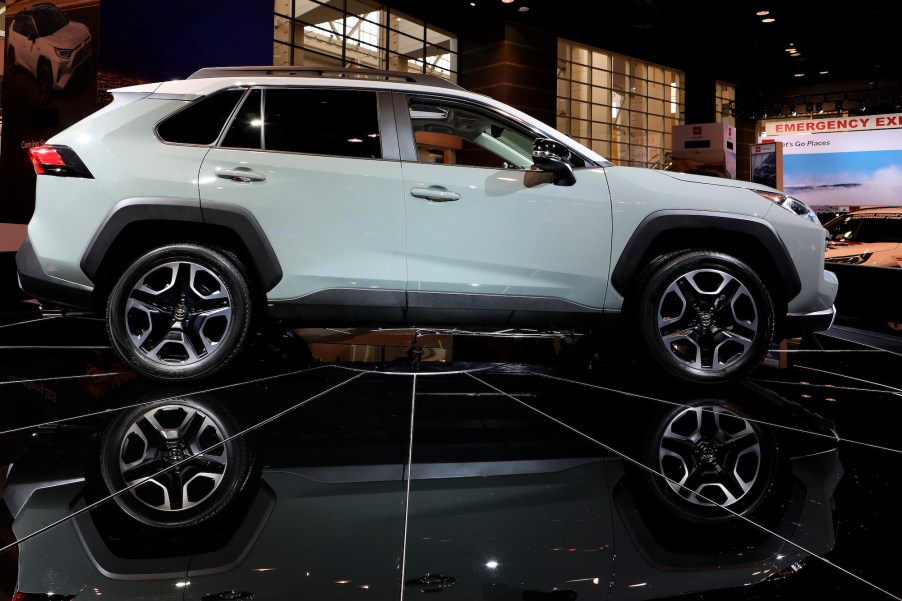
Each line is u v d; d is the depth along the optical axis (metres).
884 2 11.40
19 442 1.72
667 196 2.40
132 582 1.03
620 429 1.93
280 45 12.47
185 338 2.32
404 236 2.32
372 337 3.62
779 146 12.62
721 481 1.53
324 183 2.30
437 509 1.34
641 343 2.44
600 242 2.37
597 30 13.94
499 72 14.02
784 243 2.40
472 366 2.86
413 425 1.94
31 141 7.36
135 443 1.73
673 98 18.70
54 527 1.23
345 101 2.42
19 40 7.16
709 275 2.46
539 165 2.30
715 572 1.10
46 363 2.75
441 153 2.64
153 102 2.34
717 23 12.85
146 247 2.35
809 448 1.78
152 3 6.95
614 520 1.30
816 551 1.18
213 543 1.17
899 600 1.02
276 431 1.85
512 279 2.36
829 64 15.55
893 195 16.02
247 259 2.41
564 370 2.79
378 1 12.95
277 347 3.25
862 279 4.68
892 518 1.33
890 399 2.34
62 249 2.25
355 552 1.14
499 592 1.01
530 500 1.39
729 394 2.38
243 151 2.31
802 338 3.92
